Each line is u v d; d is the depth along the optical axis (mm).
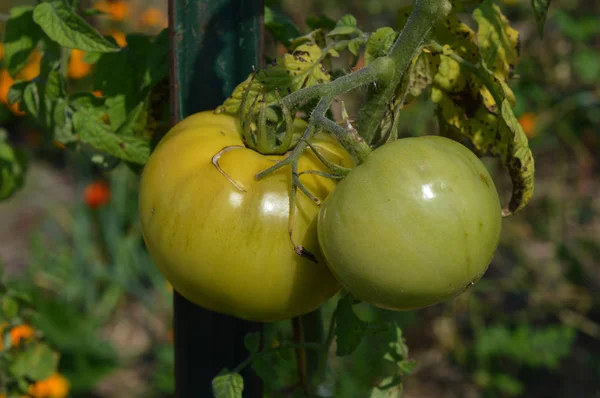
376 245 481
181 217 513
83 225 1470
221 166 515
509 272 1541
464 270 487
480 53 562
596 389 1394
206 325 601
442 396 1392
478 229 486
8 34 633
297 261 513
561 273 1477
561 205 1538
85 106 616
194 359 605
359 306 1284
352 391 1187
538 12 577
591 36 1558
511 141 563
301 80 554
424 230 478
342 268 491
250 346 579
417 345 1462
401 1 1576
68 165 1902
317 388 619
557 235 1522
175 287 541
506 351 1300
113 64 621
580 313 1460
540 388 1408
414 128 1399
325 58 598
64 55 623
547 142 1525
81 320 1411
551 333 1301
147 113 610
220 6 576
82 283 1462
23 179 760
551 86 1505
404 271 482
